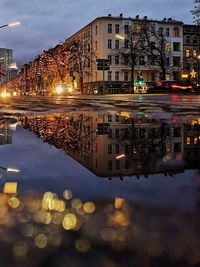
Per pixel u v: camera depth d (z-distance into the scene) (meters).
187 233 1.17
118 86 75.88
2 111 10.29
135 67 76.19
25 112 9.74
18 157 2.90
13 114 8.89
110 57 75.12
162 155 2.93
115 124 5.96
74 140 4.05
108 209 1.44
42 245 1.10
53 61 91.06
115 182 1.96
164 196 1.64
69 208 1.46
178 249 1.07
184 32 80.62
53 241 1.13
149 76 78.62
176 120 6.49
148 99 20.14
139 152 3.12
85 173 2.23
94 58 77.31
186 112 8.75
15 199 1.61
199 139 3.97
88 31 80.44
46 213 1.40
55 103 17.33
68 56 81.06
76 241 1.13
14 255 1.04
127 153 3.07
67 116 8.12
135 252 1.05
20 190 1.80
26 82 140.88
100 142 3.84
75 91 66.81
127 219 1.31
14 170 2.35
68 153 3.11
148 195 1.67
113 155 2.97
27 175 2.19
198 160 2.67
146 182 1.96
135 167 2.42
